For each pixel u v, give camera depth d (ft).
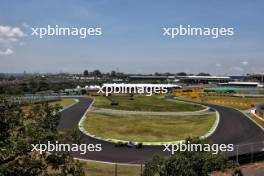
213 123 273.13
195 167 78.23
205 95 597.11
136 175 128.47
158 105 418.92
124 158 158.51
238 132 236.84
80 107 382.42
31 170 49.90
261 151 142.10
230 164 85.92
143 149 179.63
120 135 223.10
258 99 518.37
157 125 262.88
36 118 53.67
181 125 263.90
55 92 614.75
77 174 54.08
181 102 471.62
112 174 129.80
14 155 48.44
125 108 379.96
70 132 55.57
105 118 297.12
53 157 53.01
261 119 298.97
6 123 49.52
